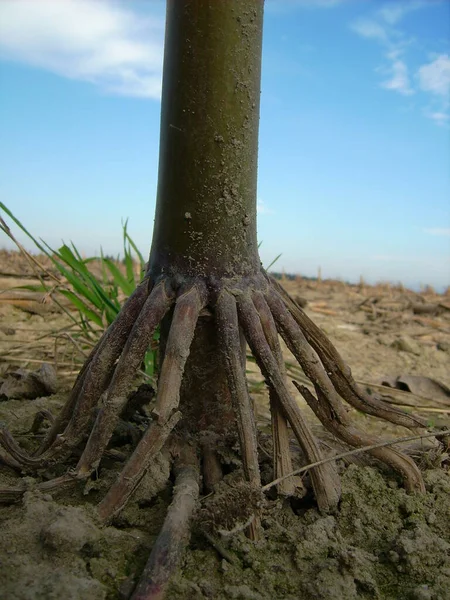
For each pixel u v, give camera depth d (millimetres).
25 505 116
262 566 113
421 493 137
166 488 131
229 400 138
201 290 128
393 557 117
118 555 112
